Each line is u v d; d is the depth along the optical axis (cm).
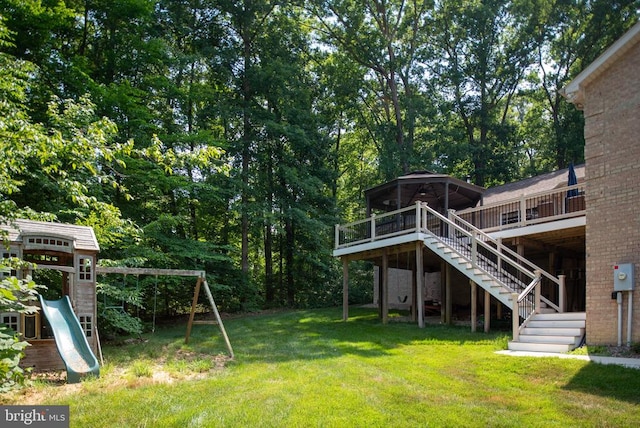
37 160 945
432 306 1928
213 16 2603
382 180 3466
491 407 632
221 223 2727
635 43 989
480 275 1315
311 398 671
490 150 3241
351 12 3084
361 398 669
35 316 1021
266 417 591
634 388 694
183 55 2156
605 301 985
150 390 720
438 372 838
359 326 1542
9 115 788
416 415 599
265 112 2564
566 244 1585
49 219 904
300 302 2739
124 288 1389
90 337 975
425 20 3312
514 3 3116
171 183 1817
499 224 1598
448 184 1786
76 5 1912
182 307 2325
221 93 2556
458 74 3250
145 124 1767
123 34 1958
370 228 1819
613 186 996
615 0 2859
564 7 3033
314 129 2706
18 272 902
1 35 1270
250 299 2467
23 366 865
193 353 1074
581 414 597
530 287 1156
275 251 3083
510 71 3234
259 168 2656
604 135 1021
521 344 1038
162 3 2342
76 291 971
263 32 2791
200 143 2103
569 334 1039
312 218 2664
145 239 1645
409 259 1811
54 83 1714
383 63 3133
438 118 3325
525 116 3784
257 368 890
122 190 955
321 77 3134
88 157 867
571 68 3225
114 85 1742
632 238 956
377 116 3462
